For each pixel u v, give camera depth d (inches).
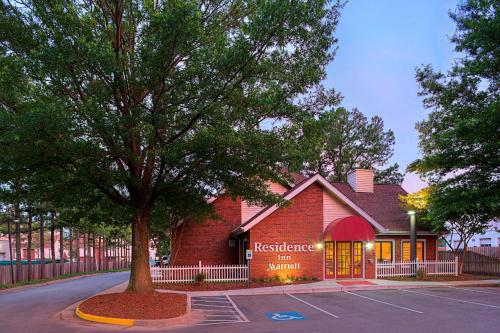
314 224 933.2
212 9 568.4
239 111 516.4
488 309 565.9
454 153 914.1
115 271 2283.5
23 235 2534.5
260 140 503.8
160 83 506.0
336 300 662.5
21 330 436.8
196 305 615.8
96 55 452.4
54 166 530.9
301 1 484.4
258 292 752.3
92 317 487.2
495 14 847.7
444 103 985.5
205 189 665.0
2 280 1098.7
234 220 1067.3
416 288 819.4
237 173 596.1
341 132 1743.4
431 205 946.7
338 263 941.2
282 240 915.4
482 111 848.3
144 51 469.7
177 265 1047.6
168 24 437.4
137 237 620.7
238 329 437.7
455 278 954.7
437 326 450.6
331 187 934.4
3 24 484.1
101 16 559.5
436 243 1103.0
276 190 1046.4
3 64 464.4
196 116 522.0
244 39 488.7
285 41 508.4
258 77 526.3
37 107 433.1
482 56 890.7
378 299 669.9
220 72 497.7
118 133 485.7
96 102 488.1
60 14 456.8
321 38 526.0
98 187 586.6
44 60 455.5
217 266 949.2
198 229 1062.4
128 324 463.5
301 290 773.9
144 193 612.1
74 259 3014.3
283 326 454.6
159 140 538.0
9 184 585.9
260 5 495.2
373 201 1213.7
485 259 1075.9
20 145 458.6
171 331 428.1
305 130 534.9
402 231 1066.1
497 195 839.7
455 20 962.1
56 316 530.3
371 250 951.6
